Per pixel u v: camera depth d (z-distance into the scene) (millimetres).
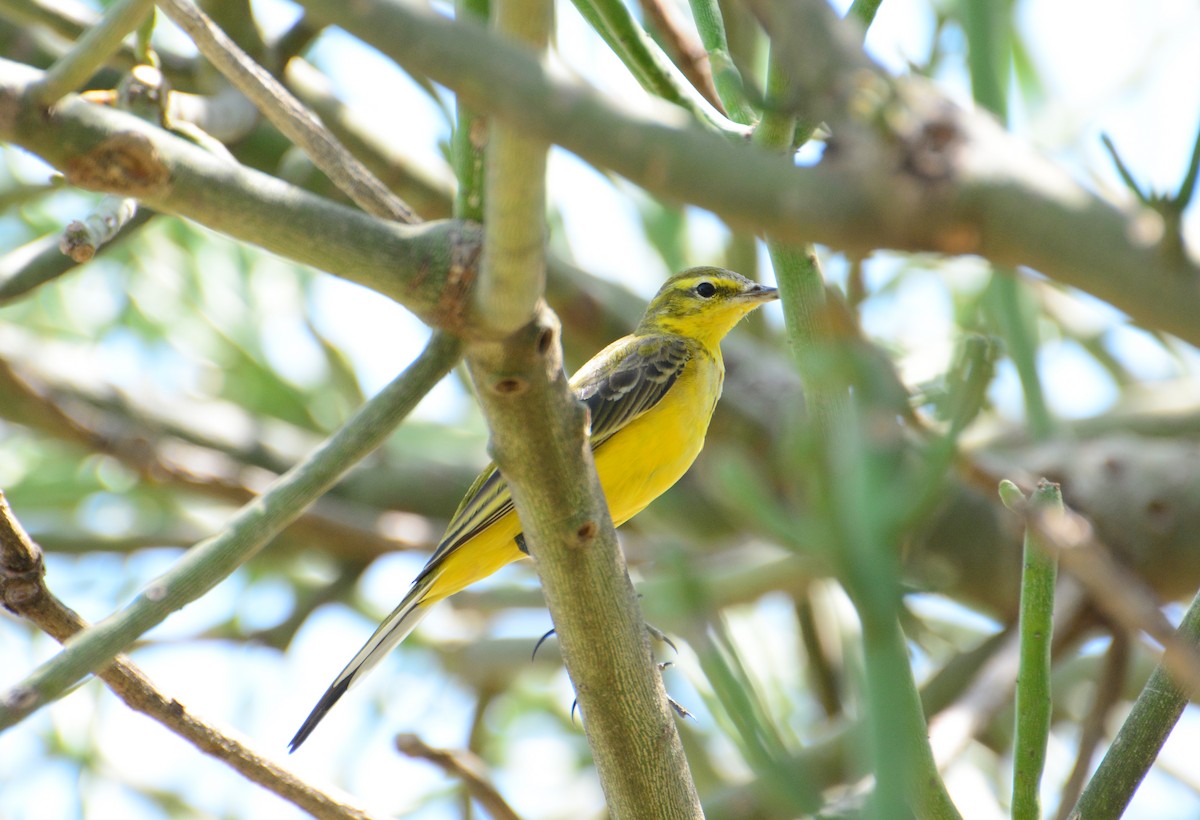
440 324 5309
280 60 13414
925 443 6418
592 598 6609
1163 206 3076
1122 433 15805
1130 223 3086
